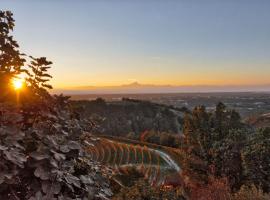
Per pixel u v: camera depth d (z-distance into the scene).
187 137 43.81
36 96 2.47
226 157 33.59
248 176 29.73
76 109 2.86
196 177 38.84
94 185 2.65
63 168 2.24
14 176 2.03
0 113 2.17
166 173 52.22
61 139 2.33
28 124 2.45
